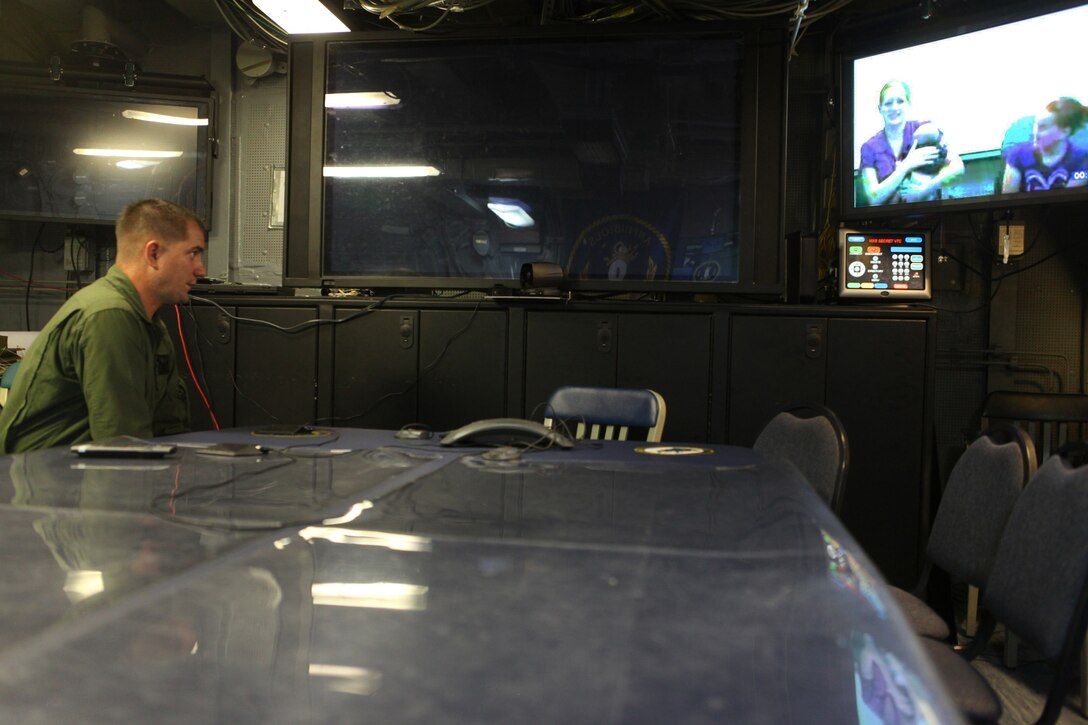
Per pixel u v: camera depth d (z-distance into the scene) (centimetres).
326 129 363
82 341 185
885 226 367
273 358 342
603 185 349
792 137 397
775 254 338
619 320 322
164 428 229
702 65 343
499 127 354
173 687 38
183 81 416
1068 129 309
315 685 39
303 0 343
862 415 313
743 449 152
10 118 413
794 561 63
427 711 36
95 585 54
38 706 36
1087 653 222
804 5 330
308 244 364
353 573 58
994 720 112
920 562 309
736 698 38
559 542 70
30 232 455
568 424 233
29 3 434
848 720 36
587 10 382
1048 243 381
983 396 387
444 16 361
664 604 52
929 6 337
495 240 355
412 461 126
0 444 191
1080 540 111
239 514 80
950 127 333
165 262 213
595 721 35
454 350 332
